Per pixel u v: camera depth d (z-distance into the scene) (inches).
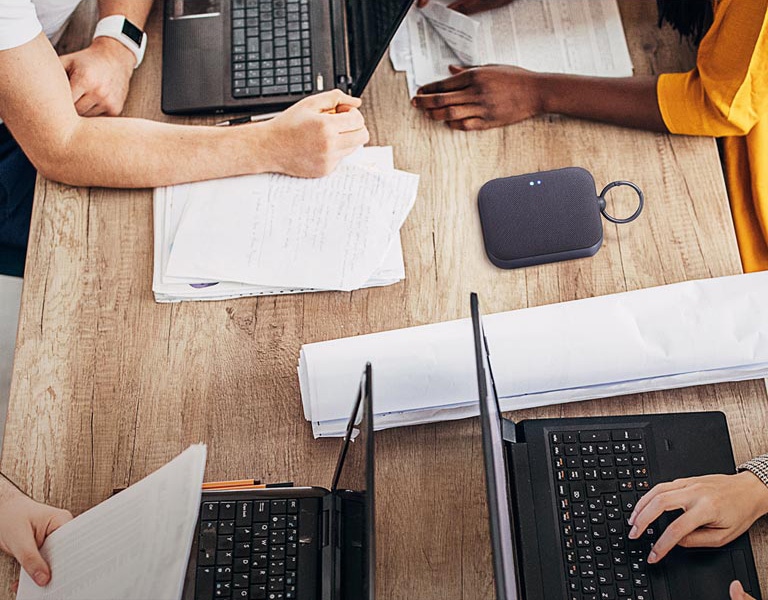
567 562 39.4
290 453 43.0
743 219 53.9
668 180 48.5
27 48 44.2
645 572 38.9
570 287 46.2
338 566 37.9
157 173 48.0
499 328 43.6
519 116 50.3
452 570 40.6
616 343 42.8
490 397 35.2
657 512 38.5
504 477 37.3
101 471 42.9
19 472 42.8
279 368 44.9
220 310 46.1
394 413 43.2
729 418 42.8
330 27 52.2
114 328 45.9
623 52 52.6
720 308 43.3
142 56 53.2
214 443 43.4
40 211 48.7
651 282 46.1
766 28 44.3
